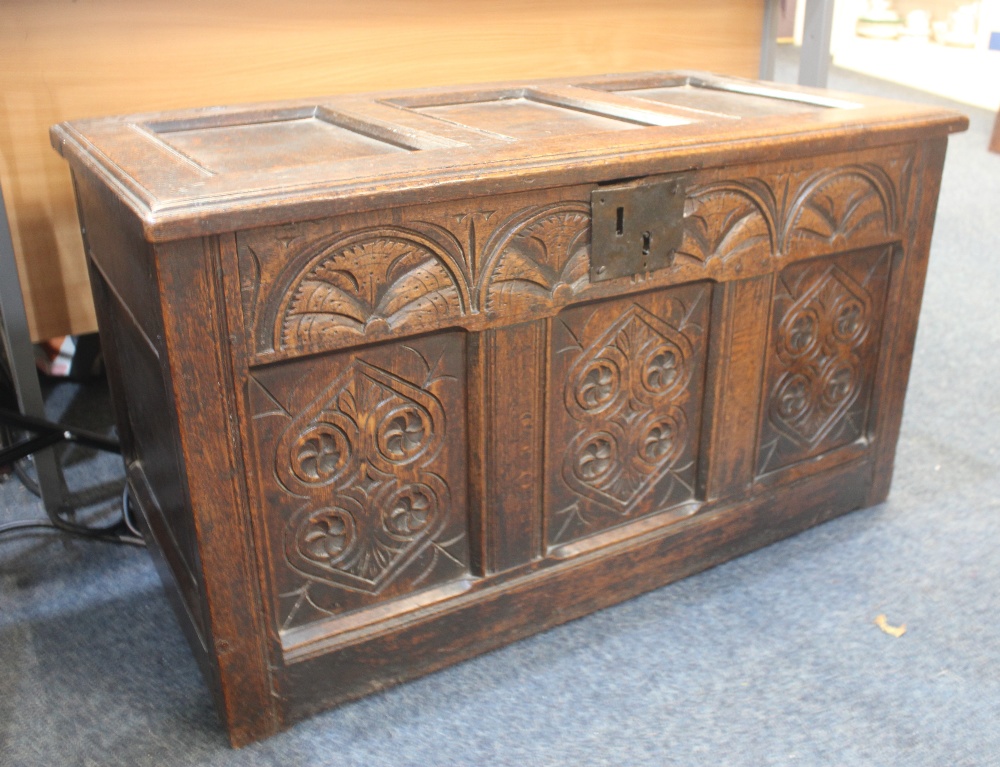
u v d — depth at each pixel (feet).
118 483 5.85
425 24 5.81
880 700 4.06
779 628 4.50
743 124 4.09
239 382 3.30
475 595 4.13
